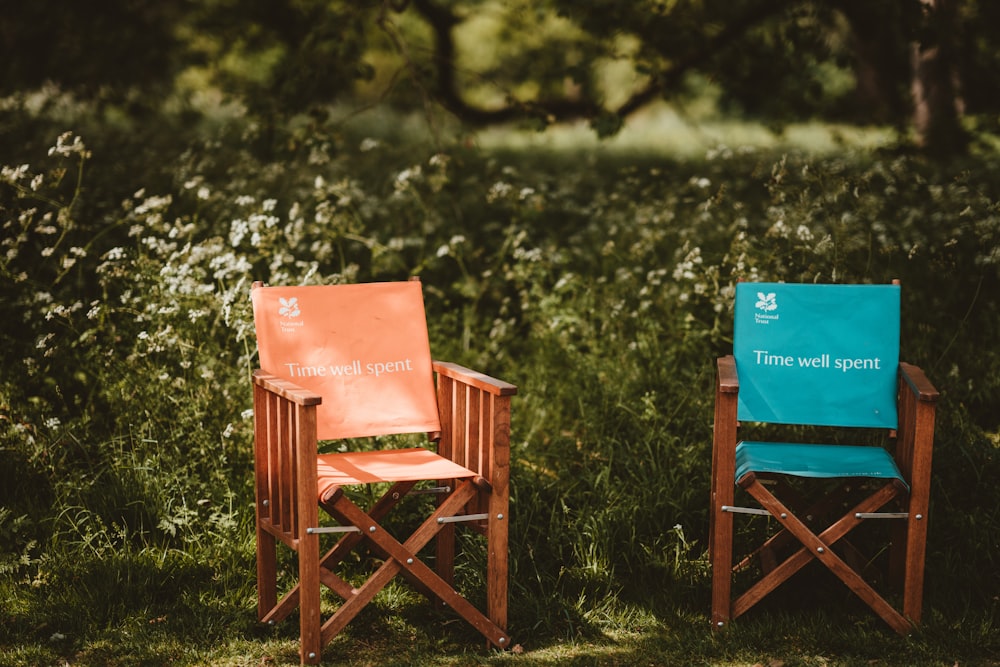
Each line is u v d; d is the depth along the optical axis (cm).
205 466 435
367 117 1223
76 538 408
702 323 545
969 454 435
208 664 334
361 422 381
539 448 499
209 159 688
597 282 605
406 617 373
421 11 983
